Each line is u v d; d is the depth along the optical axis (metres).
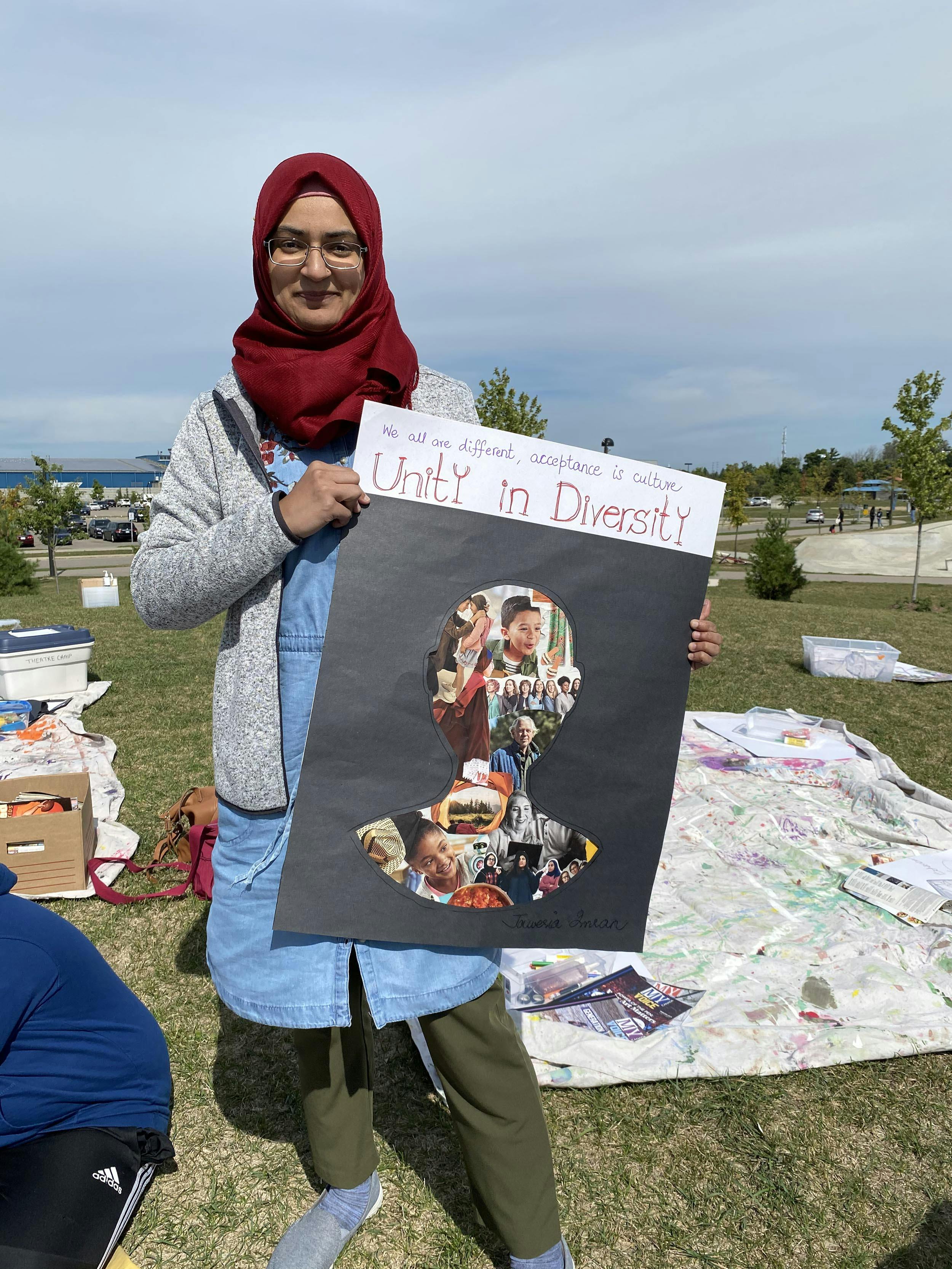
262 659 1.51
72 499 26.59
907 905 3.32
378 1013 1.53
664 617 1.59
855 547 38.84
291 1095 2.39
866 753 5.12
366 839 1.50
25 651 6.97
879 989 2.81
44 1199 1.67
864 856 3.82
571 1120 2.29
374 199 1.56
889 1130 2.26
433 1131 2.26
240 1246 1.91
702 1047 2.52
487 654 1.53
